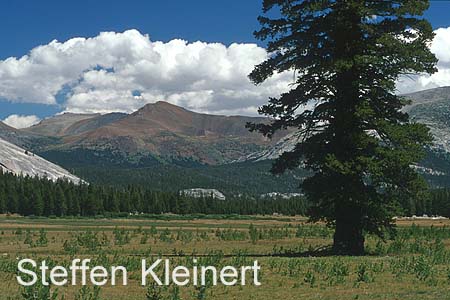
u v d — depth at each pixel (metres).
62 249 34.72
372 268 20.34
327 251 28.91
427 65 26.44
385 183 26.09
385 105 27.23
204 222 105.44
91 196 144.88
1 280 18.75
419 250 29.66
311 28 27.72
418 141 26.44
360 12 25.91
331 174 26.33
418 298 14.82
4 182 153.88
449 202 127.94
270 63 28.77
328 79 26.83
